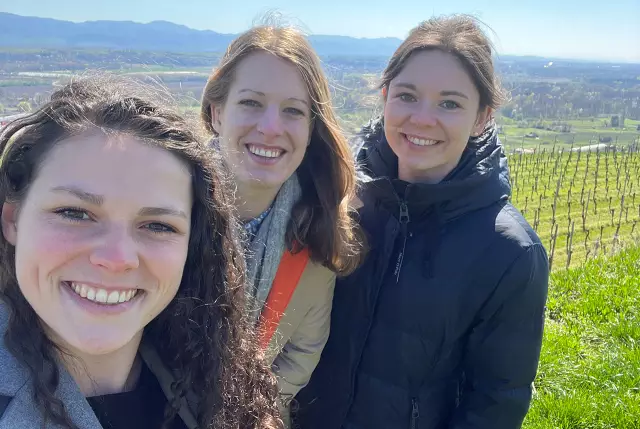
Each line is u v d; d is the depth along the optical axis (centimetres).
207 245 54
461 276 74
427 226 77
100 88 47
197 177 50
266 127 73
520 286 72
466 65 74
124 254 42
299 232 77
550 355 158
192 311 55
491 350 75
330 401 86
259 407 59
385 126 81
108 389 49
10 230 45
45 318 43
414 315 76
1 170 44
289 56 73
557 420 129
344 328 84
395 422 80
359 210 85
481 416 76
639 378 143
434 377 79
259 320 77
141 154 44
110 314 43
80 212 42
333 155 77
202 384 55
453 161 78
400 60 78
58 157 42
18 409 43
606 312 196
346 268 78
